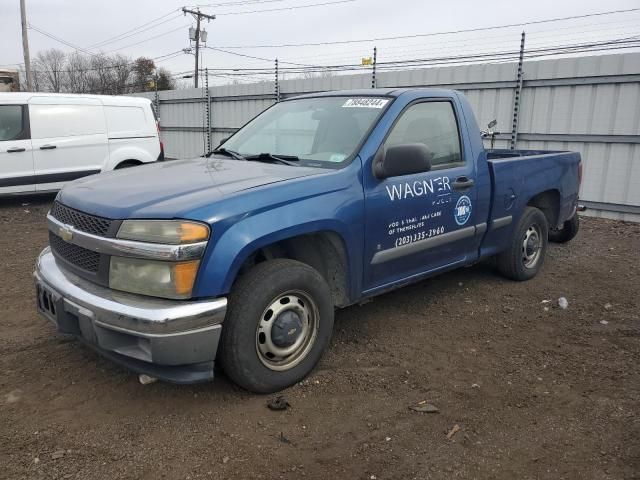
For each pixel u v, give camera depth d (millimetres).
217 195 3125
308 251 3719
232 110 17219
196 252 2900
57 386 3436
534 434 3020
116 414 3143
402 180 4020
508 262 5531
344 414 3180
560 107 10023
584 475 2680
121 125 11031
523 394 3443
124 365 3100
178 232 2881
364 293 3910
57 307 3232
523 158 5355
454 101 4711
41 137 10047
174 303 2906
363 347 4086
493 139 10453
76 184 3783
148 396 3334
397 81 12359
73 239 3227
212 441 2904
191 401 3281
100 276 3100
